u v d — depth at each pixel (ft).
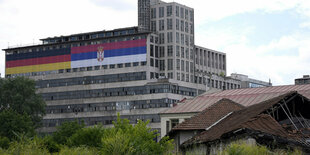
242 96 175.42
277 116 111.65
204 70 549.95
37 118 424.05
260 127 100.83
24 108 411.75
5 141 144.46
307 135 100.37
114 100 469.57
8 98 421.18
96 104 478.18
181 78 490.49
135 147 89.25
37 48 520.42
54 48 509.35
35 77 515.09
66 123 270.87
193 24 517.14
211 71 563.89
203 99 176.45
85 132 156.56
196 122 132.16
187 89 470.80
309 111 116.06
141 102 456.45
